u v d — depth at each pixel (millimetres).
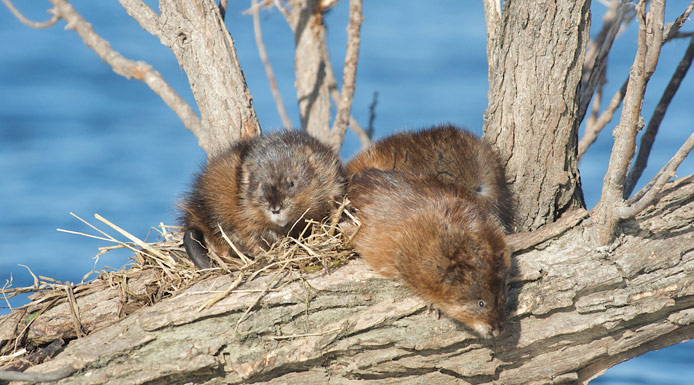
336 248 10062
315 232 10836
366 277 9492
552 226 9945
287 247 10352
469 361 9422
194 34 12008
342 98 13648
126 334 9172
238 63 12297
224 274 9867
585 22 10500
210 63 12023
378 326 9320
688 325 9641
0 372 8477
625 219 9484
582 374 9875
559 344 9492
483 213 9867
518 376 9555
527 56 10711
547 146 10891
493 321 8961
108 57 8625
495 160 11344
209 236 11641
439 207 9758
